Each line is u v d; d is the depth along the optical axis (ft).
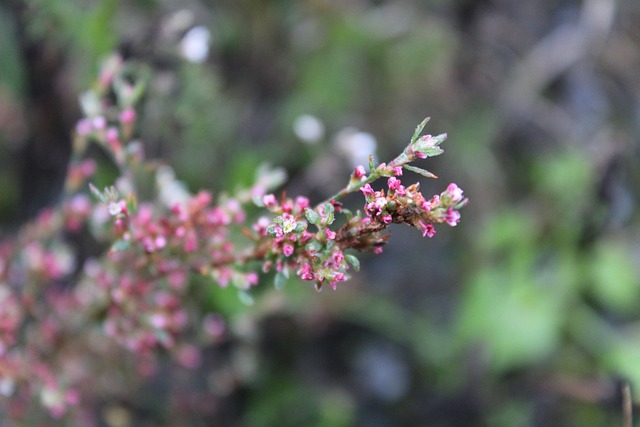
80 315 1.04
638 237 1.72
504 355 1.52
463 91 1.72
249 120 1.55
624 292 1.63
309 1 1.57
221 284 0.87
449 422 1.50
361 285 1.55
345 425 1.44
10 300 1.05
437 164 1.65
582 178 1.69
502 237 1.63
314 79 1.59
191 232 0.88
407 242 1.65
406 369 1.53
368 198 0.72
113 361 1.13
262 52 1.57
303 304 1.43
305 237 0.75
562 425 1.48
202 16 1.44
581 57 1.79
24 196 1.46
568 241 1.67
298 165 1.53
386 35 1.62
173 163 1.41
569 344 1.58
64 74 1.36
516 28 1.79
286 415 1.44
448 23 1.72
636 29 1.86
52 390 1.01
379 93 1.63
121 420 1.23
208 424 1.39
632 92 1.82
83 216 1.02
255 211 1.39
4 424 1.13
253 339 1.30
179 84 1.31
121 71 1.01
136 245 0.89
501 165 1.72
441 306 1.61
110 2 1.27
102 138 0.95
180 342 1.15
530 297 1.58
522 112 1.75
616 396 1.44
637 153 1.77
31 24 1.33
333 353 1.53
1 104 1.39
